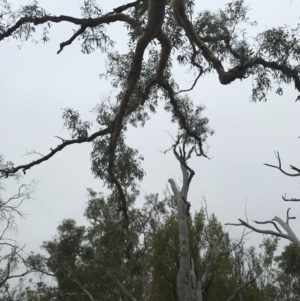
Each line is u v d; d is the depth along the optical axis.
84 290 25.72
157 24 8.02
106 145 13.83
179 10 9.15
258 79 11.06
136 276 23.14
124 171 13.93
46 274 27.05
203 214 18.98
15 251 19.97
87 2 11.34
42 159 8.72
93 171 14.04
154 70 12.34
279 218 17.81
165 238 18.25
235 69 8.87
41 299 28.94
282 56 10.70
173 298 17.48
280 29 10.76
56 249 26.23
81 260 25.66
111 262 23.09
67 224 25.95
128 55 13.17
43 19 9.86
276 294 27.14
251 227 17.33
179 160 16.56
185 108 14.63
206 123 15.23
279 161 9.54
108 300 27.12
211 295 17.91
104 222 21.50
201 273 17.89
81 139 8.64
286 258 20.08
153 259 18.06
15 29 10.26
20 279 24.53
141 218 20.72
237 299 18.34
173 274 17.69
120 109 8.51
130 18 9.46
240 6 12.38
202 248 18.45
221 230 18.66
